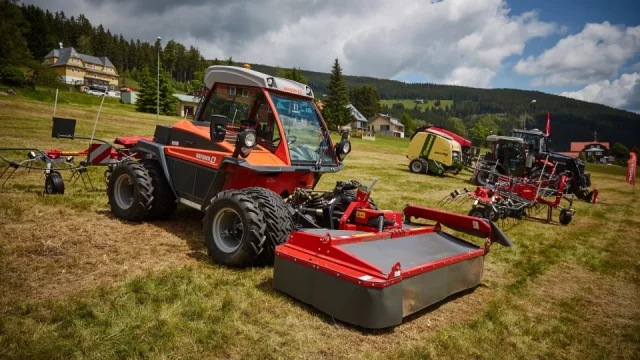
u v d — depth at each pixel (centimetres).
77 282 369
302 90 545
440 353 306
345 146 575
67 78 8975
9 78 4775
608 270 594
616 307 449
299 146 518
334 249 346
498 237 441
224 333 300
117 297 339
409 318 361
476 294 443
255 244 410
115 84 9912
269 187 501
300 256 364
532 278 520
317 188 1117
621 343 359
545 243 730
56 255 430
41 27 10519
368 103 11038
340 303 328
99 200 677
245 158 457
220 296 361
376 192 1183
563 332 369
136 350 270
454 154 1906
